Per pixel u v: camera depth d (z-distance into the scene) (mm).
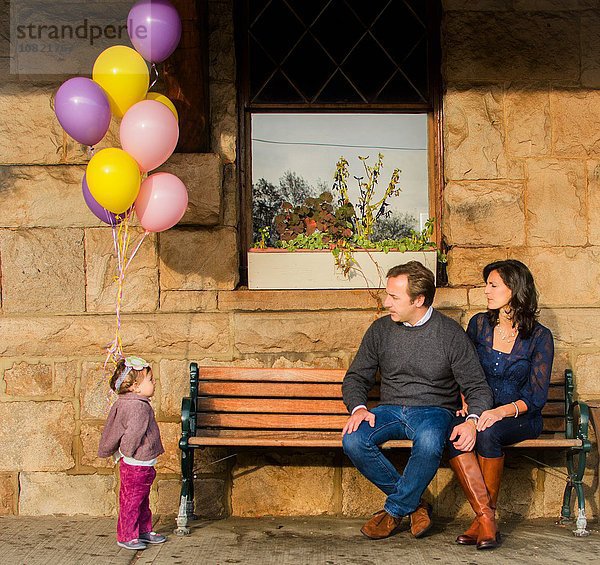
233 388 4875
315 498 5020
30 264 5051
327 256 5094
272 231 5434
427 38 5453
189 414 4504
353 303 5094
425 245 5152
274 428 4852
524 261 5203
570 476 4828
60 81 5105
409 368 4453
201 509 4980
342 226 5301
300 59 5457
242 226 5387
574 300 5211
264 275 5098
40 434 4996
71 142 5082
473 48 5223
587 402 5000
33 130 5078
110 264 5070
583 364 5148
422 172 5480
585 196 5238
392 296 4406
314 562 4012
